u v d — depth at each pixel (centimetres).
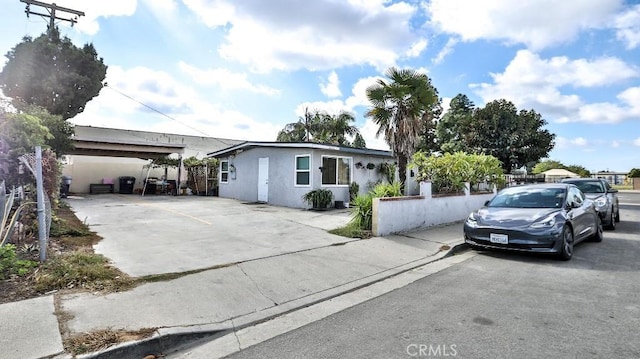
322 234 809
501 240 641
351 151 1442
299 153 1391
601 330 329
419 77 1078
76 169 2092
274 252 623
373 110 1119
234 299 409
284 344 314
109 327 318
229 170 1842
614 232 951
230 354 298
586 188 1088
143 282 439
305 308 407
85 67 1631
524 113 3130
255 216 1090
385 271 557
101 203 1441
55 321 323
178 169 2098
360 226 866
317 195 1283
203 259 560
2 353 267
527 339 313
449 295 441
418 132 1120
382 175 1681
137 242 675
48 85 1486
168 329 321
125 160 2244
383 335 327
